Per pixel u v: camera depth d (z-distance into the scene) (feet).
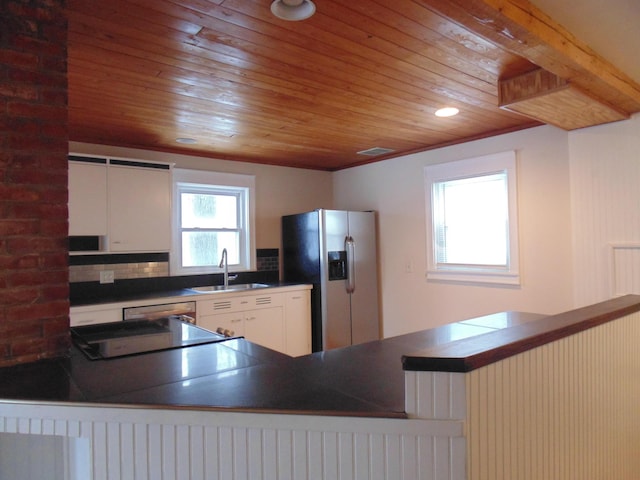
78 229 10.56
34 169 4.77
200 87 7.96
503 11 4.92
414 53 6.71
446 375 3.12
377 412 3.31
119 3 5.15
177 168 13.38
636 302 5.98
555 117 8.80
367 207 15.66
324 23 5.75
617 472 5.38
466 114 10.03
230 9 5.35
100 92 8.11
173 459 3.54
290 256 15.28
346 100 8.88
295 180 16.21
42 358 4.84
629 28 5.96
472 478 3.15
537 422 3.92
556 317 4.87
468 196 12.58
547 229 10.71
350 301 14.25
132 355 5.15
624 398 5.61
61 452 4.44
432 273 13.37
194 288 13.61
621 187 9.14
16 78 4.68
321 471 3.36
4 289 4.60
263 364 4.81
